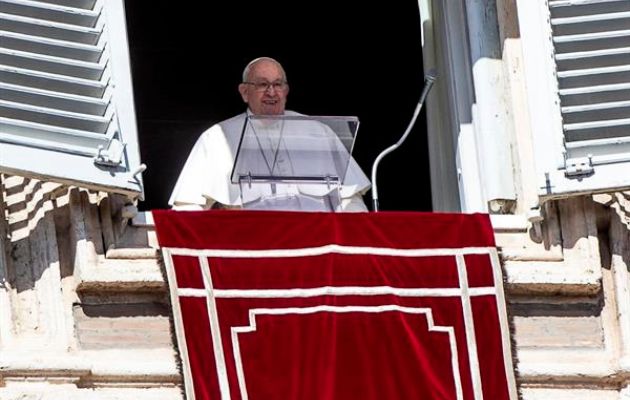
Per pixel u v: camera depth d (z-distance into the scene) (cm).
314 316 2538
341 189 2662
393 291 2559
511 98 2731
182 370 2505
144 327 2552
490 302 2575
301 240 2566
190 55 3466
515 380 2558
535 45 2645
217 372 2506
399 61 3422
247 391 2505
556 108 2623
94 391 2494
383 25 3431
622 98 2633
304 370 2519
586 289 2617
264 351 2520
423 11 2880
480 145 2734
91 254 2548
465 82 2781
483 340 2562
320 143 2580
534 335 2609
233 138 2791
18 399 2461
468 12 2772
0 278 2527
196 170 2767
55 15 2583
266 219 2567
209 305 2528
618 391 2589
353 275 2562
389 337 2544
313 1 3459
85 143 2550
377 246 2575
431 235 2589
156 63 3453
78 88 2570
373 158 3356
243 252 2552
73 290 2548
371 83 3422
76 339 2533
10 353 2486
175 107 3444
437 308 2564
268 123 2566
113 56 2595
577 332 2617
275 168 2581
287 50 3466
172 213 2556
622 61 2642
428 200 3250
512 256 2612
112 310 2552
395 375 2533
